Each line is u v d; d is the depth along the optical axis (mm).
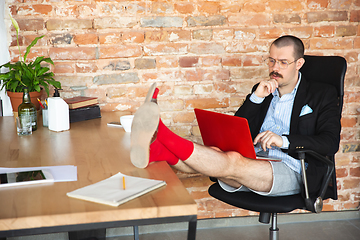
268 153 1735
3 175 1022
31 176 1017
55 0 2064
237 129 1426
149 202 865
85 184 975
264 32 2279
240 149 1488
